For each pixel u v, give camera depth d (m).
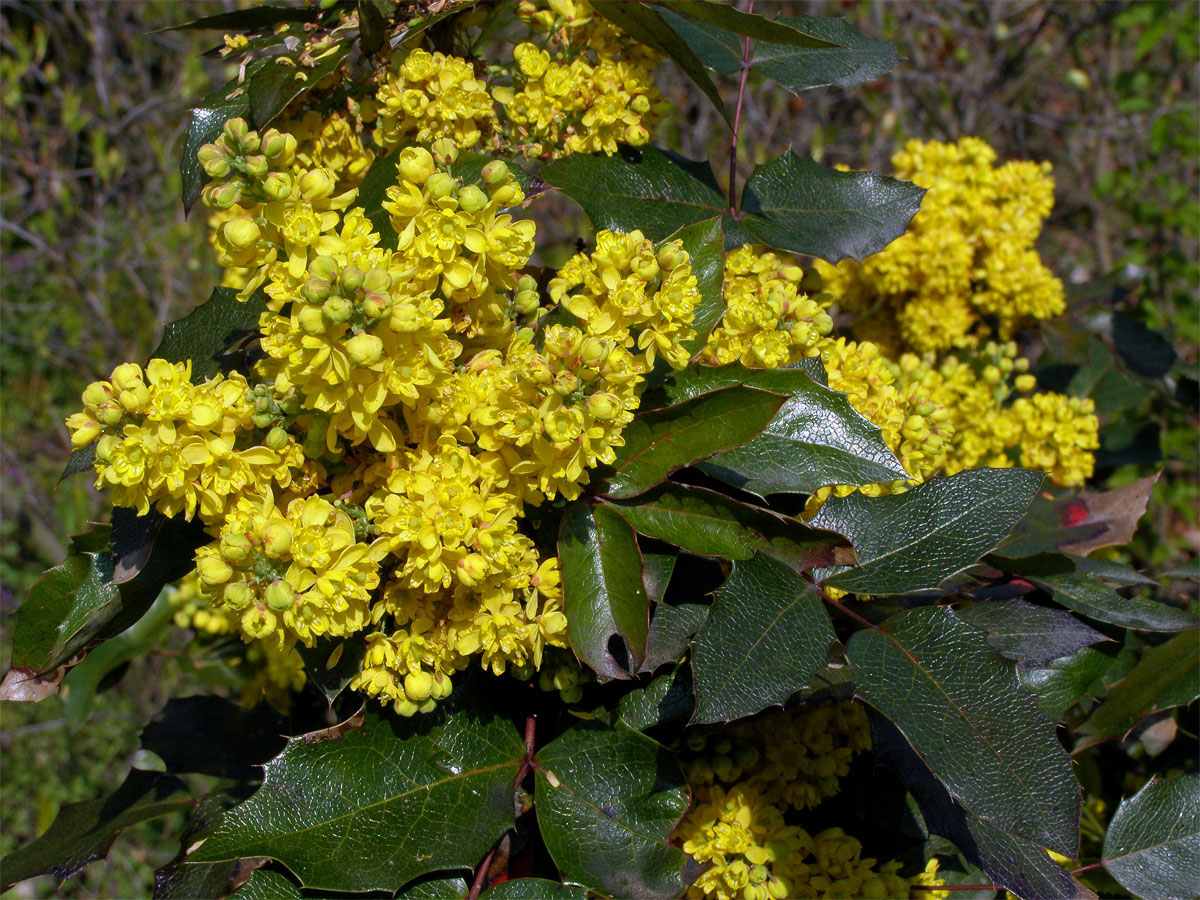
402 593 0.27
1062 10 1.10
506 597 0.27
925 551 0.29
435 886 0.28
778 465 0.28
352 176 0.33
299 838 0.27
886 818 0.33
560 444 0.25
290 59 0.30
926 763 0.26
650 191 0.33
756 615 0.27
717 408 0.27
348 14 0.33
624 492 0.28
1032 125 1.17
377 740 0.29
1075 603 0.33
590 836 0.28
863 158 1.08
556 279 0.29
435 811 0.28
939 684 0.27
